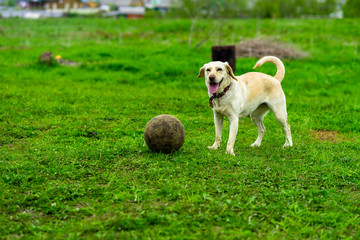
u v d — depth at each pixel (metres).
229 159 7.43
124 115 11.27
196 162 7.26
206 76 7.74
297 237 4.78
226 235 4.75
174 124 7.63
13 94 13.41
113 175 6.61
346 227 5.09
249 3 52.38
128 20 48.41
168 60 20.62
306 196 6.02
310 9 83.25
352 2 68.00
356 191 6.41
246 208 5.45
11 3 85.38
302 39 28.64
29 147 8.26
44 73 18.25
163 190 5.95
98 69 19.23
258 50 21.47
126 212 5.34
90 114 11.21
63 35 34.28
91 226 4.89
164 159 7.42
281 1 76.31
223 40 28.12
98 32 35.88
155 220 5.04
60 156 7.49
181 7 50.25
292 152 8.32
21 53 23.84
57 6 90.94
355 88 16.11
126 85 16.11
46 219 5.22
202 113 11.94
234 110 7.93
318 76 17.95
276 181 6.57
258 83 8.39
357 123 10.96
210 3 32.81
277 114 8.63
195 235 4.70
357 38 30.22
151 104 12.67
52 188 6.01
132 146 8.26
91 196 5.86
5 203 5.56
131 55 22.94
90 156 7.57
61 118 10.74
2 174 6.54
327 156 7.97
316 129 10.77
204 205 5.49
